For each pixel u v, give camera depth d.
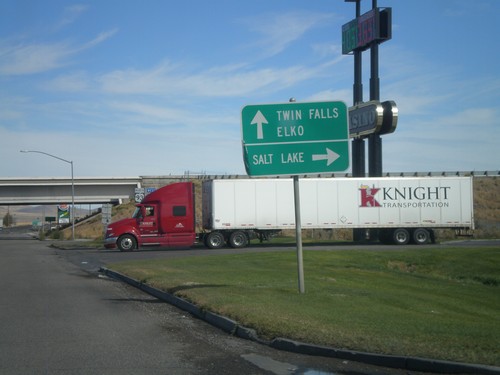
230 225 35.28
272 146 12.98
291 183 35.75
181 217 35.59
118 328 10.67
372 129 38.12
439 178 36.66
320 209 35.81
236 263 23.00
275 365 7.92
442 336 8.79
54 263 27.64
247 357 8.40
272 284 15.47
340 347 8.30
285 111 13.06
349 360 8.03
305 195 35.78
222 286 14.91
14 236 91.81
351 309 11.47
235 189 35.38
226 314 10.92
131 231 35.19
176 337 9.85
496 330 9.82
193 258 25.77
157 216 35.47
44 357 8.41
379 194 36.19
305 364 7.93
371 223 36.09
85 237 64.44
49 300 14.48
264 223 35.47
